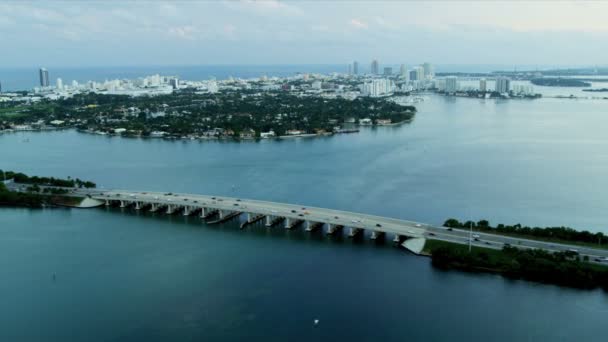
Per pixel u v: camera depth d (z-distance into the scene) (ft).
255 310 607.78
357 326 571.69
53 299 638.53
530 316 589.73
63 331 565.94
